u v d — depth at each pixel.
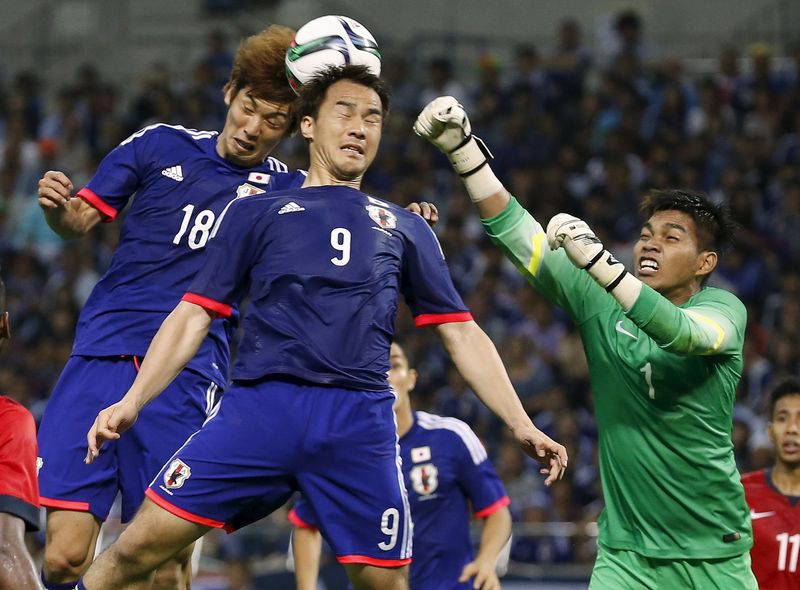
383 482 14.74
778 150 53.31
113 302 18.59
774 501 20.61
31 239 56.00
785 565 20.28
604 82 57.75
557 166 52.56
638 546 16.59
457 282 48.62
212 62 62.62
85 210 18.47
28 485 12.60
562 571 32.03
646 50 63.28
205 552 34.16
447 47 68.88
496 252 48.91
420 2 70.00
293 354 14.52
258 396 14.56
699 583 16.48
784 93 55.91
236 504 14.60
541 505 37.38
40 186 17.55
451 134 16.44
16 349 49.34
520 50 60.06
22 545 12.24
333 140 15.32
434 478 23.44
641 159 53.69
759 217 50.19
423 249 15.52
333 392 14.59
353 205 15.16
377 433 14.72
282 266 14.68
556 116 57.25
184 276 18.53
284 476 14.64
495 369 15.62
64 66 74.44
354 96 15.38
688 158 52.41
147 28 73.75
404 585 15.17
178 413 18.19
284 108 18.12
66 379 18.48
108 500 18.31
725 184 49.84
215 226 18.52
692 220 16.83
